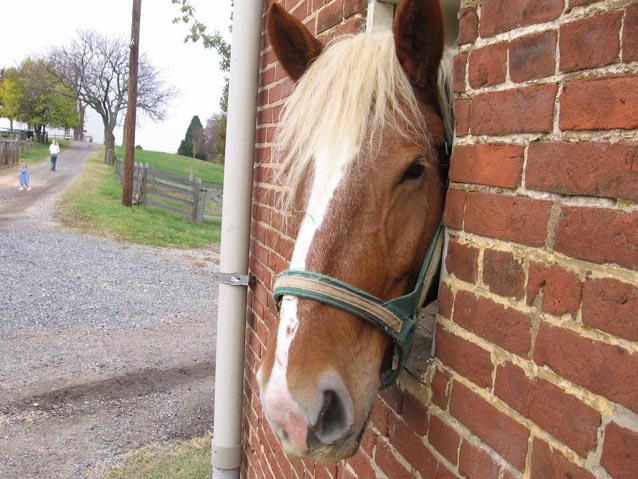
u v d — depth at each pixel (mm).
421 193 1170
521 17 965
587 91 830
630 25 767
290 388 972
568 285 867
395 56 1177
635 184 757
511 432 985
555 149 893
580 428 835
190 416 4203
